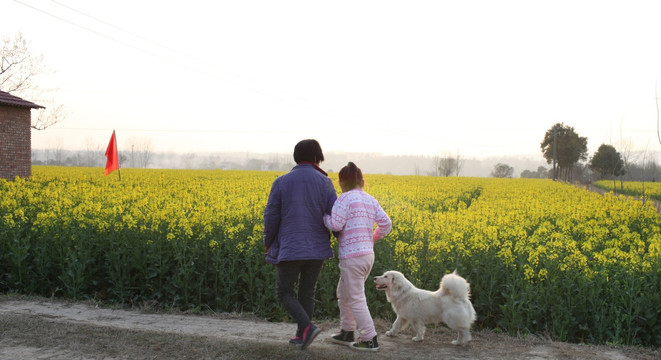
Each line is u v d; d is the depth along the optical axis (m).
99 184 21.05
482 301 6.69
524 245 7.81
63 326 5.45
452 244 7.92
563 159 82.31
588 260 7.41
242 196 16.09
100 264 7.75
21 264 7.64
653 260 7.00
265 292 6.97
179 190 18.19
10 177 21.03
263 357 4.69
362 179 5.32
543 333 6.14
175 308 7.02
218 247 7.48
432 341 5.57
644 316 6.00
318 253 4.91
